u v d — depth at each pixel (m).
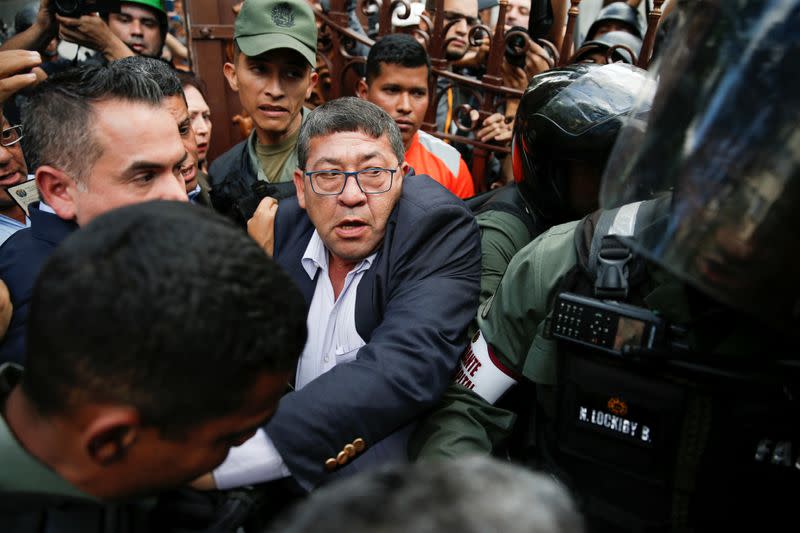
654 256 0.71
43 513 0.54
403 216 1.19
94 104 0.95
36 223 1.03
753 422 0.78
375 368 1.03
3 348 0.99
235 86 2.13
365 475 0.34
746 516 0.82
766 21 0.62
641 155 0.74
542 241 1.09
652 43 2.02
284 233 1.38
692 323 0.80
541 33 2.49
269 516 1.00
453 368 1.10
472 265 1.21
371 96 2.04
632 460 0.88
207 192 1.81
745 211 0.62
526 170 1.34
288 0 1.88
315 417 0.97
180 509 0.68
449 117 2.59
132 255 0.48
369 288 1.19
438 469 0.32
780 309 0.62
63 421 0.50
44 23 1.81
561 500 0.33
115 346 0.46
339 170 1.14
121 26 2.25
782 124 0.60
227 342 0.48
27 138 1.01
